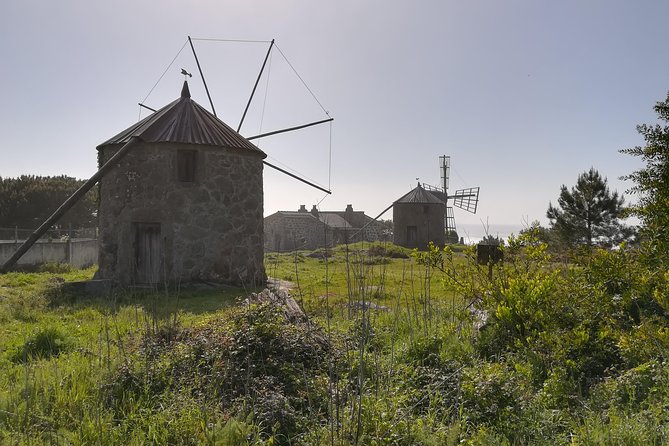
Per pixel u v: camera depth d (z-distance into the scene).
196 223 16.84
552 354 6.56
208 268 16.97
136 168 16.52
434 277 18.20
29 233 25.09
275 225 56.91
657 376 5.43
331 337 7.54
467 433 4.96
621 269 6.91
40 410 5.21
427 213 49.50
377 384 5.79
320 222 57.53
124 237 16.42
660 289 6.55
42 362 6.86
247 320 7.53
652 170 6.26
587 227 26.45
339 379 6.20
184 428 4.93
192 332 7.61
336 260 25.97
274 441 4.94
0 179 44.56
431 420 5.04
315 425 4.96
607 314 7.08
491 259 9.02
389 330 8.64
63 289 13.81
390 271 20.72
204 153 17.03
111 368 6.28
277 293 9.68
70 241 25.66
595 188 26.66
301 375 6.25
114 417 5.34
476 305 8.73
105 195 17.02
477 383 5.79
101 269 16.89
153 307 8.60
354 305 7.92
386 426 4.82
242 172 18.00
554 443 4.64
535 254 8.20
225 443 4.67
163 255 16.27
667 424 4.49
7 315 10.43
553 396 5.63
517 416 5.17
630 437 4.37
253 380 6.00
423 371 6.48
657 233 6.29
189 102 18.67
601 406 5.29
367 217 72.50
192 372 6.25
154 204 16.39
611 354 6.86
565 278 7.86
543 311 7.31
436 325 8.40
